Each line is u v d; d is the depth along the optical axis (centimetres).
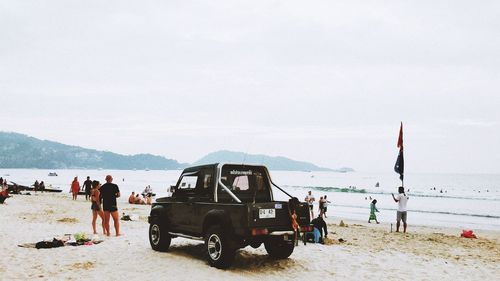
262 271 882
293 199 898
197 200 973
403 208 1928
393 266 1003
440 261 1108
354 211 4278
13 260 920
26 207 2395
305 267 941
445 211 4609
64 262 913
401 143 1936
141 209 2862
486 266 1066
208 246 897
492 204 5919
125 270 853
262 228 835
